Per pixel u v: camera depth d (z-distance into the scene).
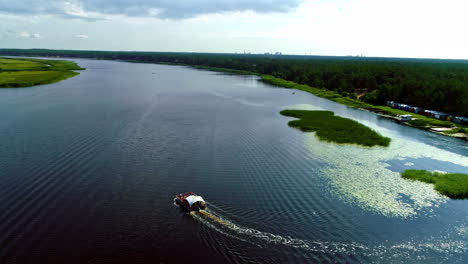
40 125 86.62
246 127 92.44
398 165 65.56
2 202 46.88
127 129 85.44
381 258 36.97
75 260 35.41
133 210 45.53
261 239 39.59
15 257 35.72
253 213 45.53
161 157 65.81
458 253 38.34
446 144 81.19
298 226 42.69
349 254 37.47
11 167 58.47
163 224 42.28
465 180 57.16
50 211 44.88
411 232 42.28
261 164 64.12
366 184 56.16
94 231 40.59
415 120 103.94
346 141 80.06
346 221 44.28
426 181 57.25
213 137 81.12
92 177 55.53
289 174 59.62
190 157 66.50
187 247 37.78
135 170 58.94
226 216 44.53
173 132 84.19
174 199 48.88
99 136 78.25
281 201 49.34
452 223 44.66
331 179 57.81
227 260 35.72
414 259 37.12
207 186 53.62
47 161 61.72
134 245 38.00
